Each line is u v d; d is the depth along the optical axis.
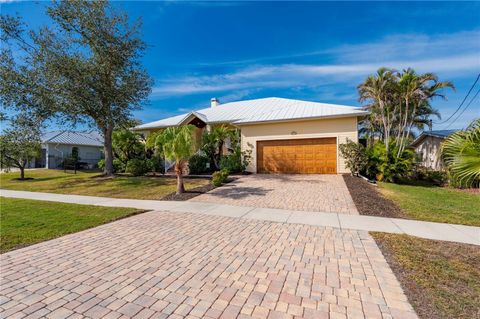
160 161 17.66
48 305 2.76
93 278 3.37
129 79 15.21
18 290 3.09
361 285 3.10
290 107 18.72
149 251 4.30
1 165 16.89
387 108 17.95
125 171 18.23
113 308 2.70
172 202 8.70
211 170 16.58
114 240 4.89
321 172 14.64
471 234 5.07
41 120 13.95
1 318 2.54
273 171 15.68
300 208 7.47
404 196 9.12
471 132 4.18
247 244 4.59
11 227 5.77
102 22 14.24
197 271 3.53
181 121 18.92
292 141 15.31
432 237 4.89
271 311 2.62
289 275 3.38
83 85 13.80
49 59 13.20
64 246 4.58
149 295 2.94
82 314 2.60
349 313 2.58
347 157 13.47
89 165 28.28
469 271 3.44
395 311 2.60
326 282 3.19
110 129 16.12
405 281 3.18
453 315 2.51
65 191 11.75
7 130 14.57
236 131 17.00
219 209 7.53
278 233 5.22
